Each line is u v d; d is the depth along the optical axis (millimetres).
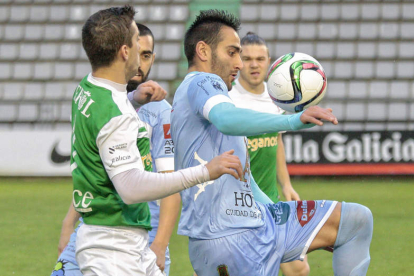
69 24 61094
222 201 10664
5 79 58500
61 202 38094
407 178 48156
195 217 10805
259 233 10812
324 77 12477
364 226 11281
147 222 10188
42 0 61719
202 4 61156
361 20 59625
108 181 9570
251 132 9172
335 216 11297
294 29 59812
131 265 9641
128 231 9781
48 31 60812
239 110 9289
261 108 18688
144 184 8859
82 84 9945
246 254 10625
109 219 9648
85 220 9836
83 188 9727
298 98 12320
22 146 48531
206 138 10758
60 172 48344
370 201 36844
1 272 20344
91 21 9648
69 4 61688
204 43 11180
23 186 46375
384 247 24188
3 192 43000
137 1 61438
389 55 58188
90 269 9625
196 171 8969
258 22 60344
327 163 47312
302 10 60312
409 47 58438
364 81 57219
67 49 59969
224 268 10680
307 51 59000
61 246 12047
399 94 56469
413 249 23750
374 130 47094
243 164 10992
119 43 9617
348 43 58938
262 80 18578
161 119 13250
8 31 60812
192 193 10820
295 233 11289
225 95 9969
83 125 9539
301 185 44781
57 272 10680
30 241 26078
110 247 9594
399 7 59688
